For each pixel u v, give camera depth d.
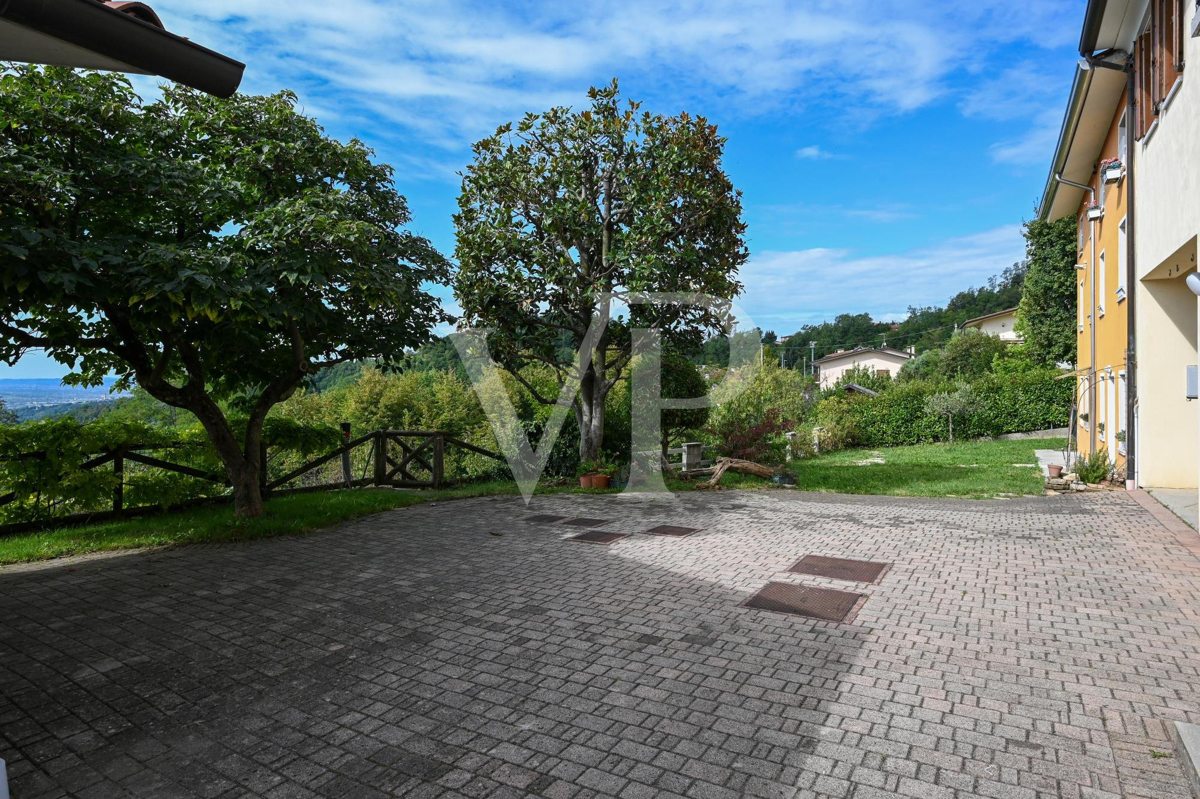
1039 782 2.57
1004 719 3.09
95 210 6.39
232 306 5.70
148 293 5.43
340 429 11.85
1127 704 3.22
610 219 12.71
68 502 8.05
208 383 9.23
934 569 5.91
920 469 15.30
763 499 10.70
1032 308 27.73
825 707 3.25
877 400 24.92
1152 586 5.21
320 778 2.70
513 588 5.47
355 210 7.61
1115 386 12.57
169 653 4.10
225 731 3.11
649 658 3.92
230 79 2.74
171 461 8.97
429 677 3.70
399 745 2.96
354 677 3.71
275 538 7.56
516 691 3.50
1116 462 11.59
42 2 2.19
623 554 6.66
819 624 4.48
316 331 8.00
